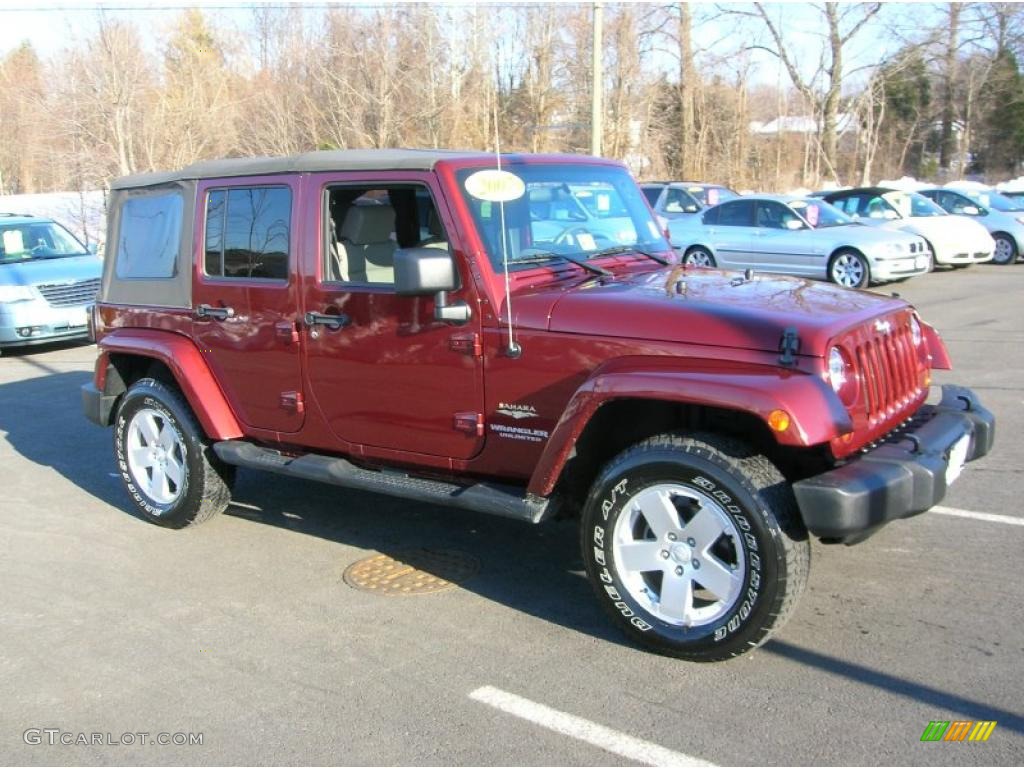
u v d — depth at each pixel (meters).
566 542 5.44
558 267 4.56
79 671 4.13
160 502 5.90
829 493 3.51
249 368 5.27
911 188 23.98
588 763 3.31
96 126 23.14
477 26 21.39
